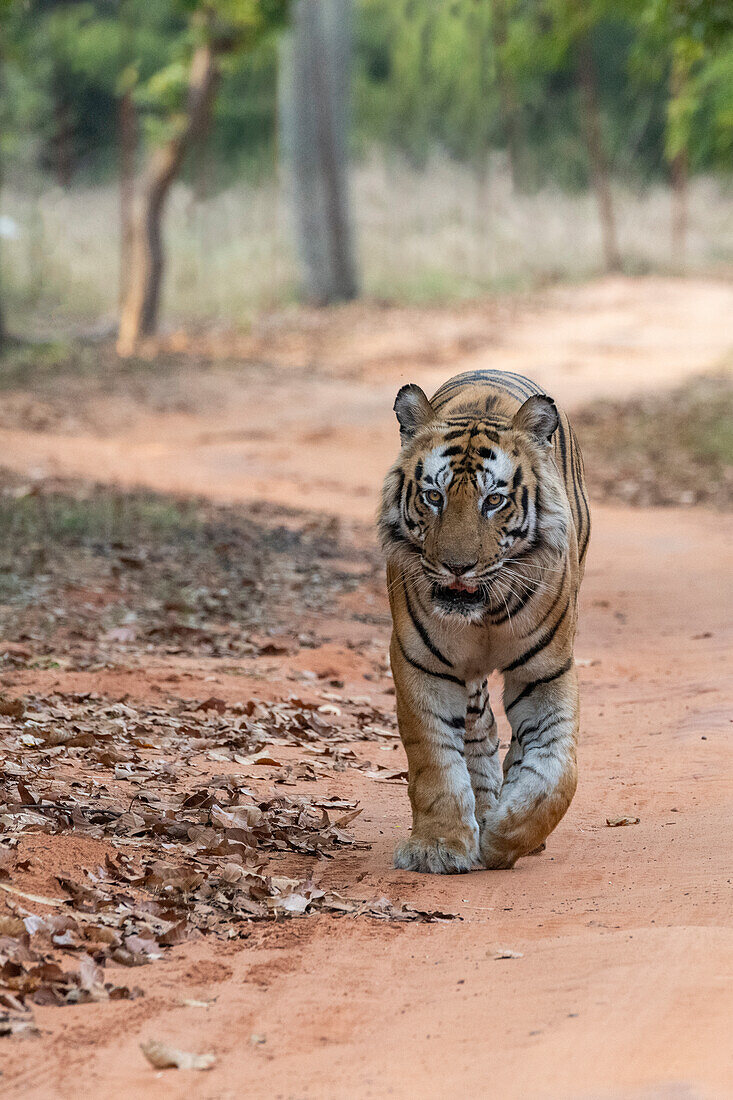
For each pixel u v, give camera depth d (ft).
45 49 180.65
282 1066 14.28
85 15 203.10
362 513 69.46
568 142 208.44
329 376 118.83
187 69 131.75
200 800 24.52
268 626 44.19
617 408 102.94
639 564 57.00
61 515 58.70
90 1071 14.10
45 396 102.58
